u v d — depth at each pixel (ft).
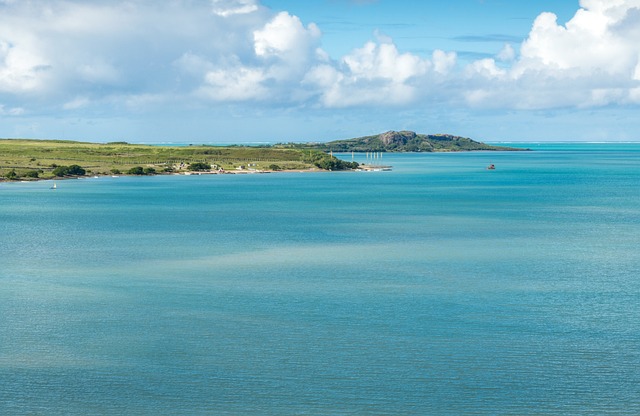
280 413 139.13
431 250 318.24
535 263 284.82
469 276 258.16
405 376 156.15
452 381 153.69
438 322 196.24
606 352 170.91
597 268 274.16
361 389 149.69
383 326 192.54
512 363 163.73
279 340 180.55
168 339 181.78
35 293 232.94
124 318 201.57
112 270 272.10
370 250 318.65
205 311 208.85
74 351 173.17
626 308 211.41
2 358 168.45
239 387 150.82
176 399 145.18
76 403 143.43
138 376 156.76
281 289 236.84
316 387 150.92
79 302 220.43
